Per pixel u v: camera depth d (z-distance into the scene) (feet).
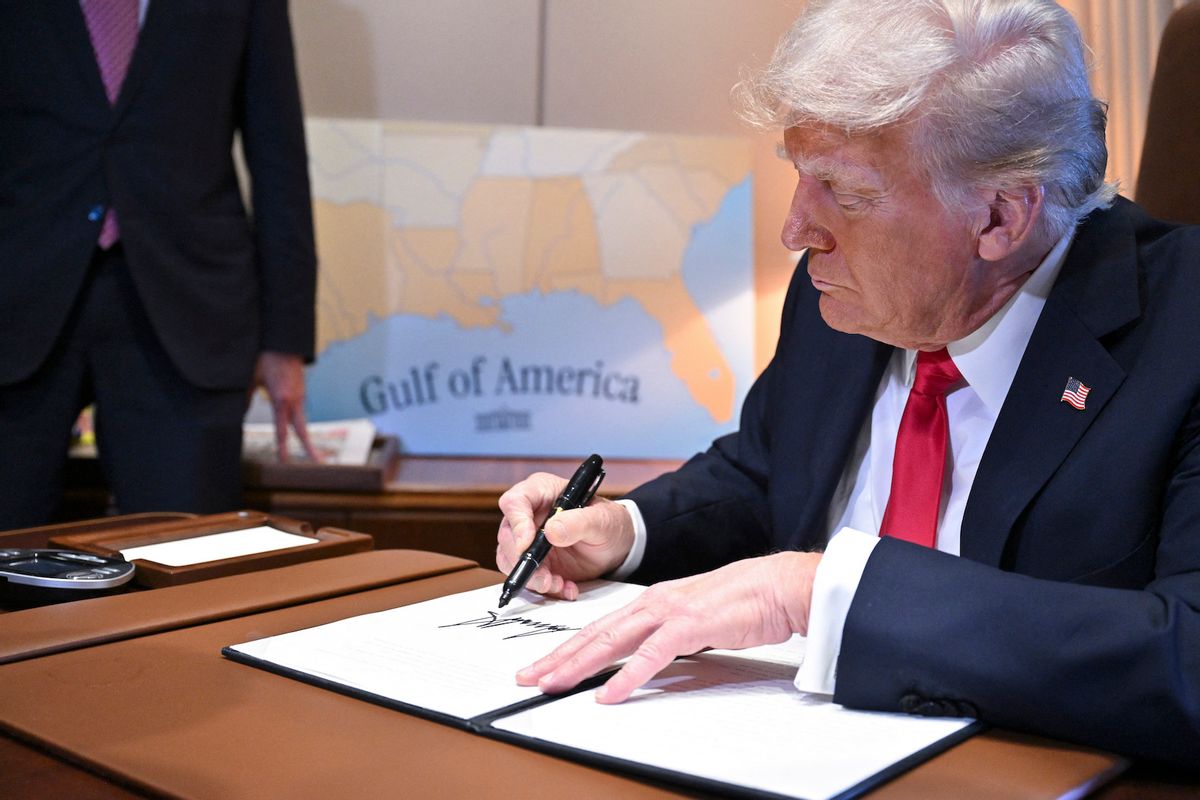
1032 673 2.61
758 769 2.33
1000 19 3.26
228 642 3.25
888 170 3.28
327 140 9.26
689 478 4.65
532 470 8.61
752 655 3.20
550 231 9.36
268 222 7.76
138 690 2.84
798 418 4.44
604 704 2.75
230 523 4.61
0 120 7.01
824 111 3.20
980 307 3.67
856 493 4.34
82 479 7.98
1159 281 3.59
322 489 7.70
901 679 2.70
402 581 3.98
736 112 3.51
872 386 4.26
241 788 2.26
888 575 2.82
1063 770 2.44
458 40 9.45
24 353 6.88
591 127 9.59
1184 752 2.52
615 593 3.87
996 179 3.30
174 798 2.22
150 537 4.35
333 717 2.67
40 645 3.14
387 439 8.87
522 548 3.80
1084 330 3.55
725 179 9.48
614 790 2.28
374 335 9.23
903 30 3.21
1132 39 8.01
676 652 2.83
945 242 3.42
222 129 7.43
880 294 3.52
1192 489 3.21
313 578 3.91
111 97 7.09
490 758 2.44
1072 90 3.38
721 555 4.52
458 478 8.14
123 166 7.05
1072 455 3.48
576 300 9.34
